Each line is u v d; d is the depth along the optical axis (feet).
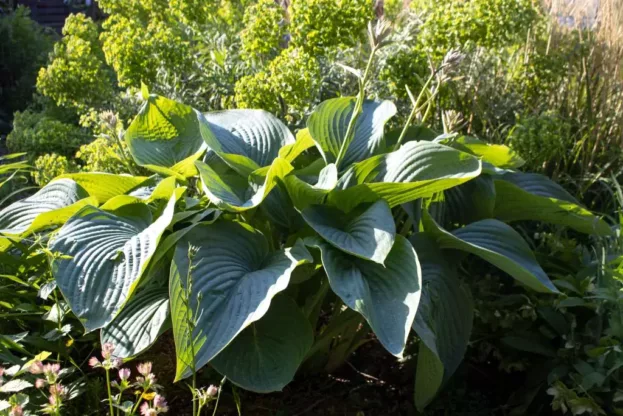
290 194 8.62
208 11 14.46
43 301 9.49
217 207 8.55
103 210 8.33
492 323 9.23
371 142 9.62
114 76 19.11
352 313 8.78
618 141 13.64
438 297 8.09
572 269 9.86
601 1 14.01
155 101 10.24
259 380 7.46
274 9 12.00
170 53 12.48
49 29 27.02
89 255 7.60
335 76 13.66
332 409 9.02
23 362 7.79
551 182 10.71
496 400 9.34
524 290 10.07
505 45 13.38
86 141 14.90
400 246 7.79
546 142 11.75
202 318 7.08
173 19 15.10
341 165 9.48
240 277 7.59
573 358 8.38
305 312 8.75
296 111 11.80
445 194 9.62
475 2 11.95
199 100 13.58
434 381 7.95
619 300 8.02
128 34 12.52
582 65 14.10
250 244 8.13
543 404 8.64
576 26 14.48
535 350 8.61
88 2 26.61
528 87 13.87
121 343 7.69
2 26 23.98
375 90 13.24
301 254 7.75
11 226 9.35
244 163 9.00
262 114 10.36
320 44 11.52
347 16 11.16
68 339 8.97
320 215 8.37
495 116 13.64
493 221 8.85
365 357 10.21
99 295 7.26
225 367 7.52
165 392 8.91
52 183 9.66
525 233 11.00
